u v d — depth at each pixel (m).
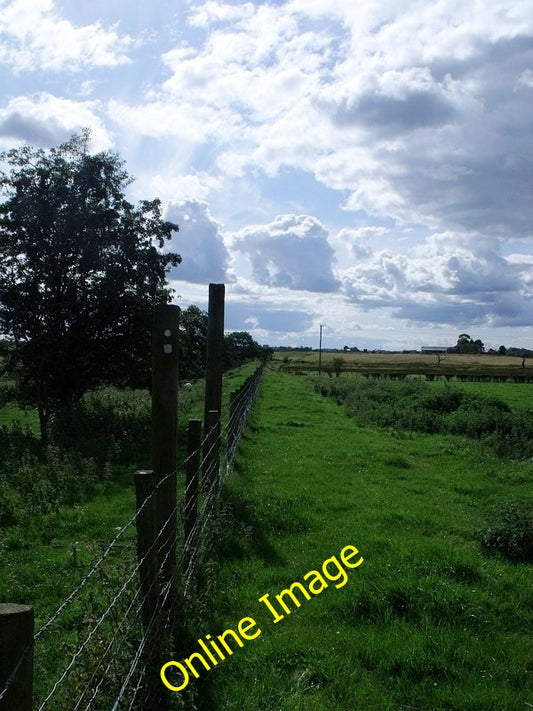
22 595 6.43
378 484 11.93
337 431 19.12
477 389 45.62
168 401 5.83
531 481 12.91
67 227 20.56
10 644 2.39
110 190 22.03
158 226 22.80
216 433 8.95
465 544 8.41
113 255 21.91
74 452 13.31
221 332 11.21
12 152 20.61
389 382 39.19
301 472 12.43
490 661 5.22
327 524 8.88
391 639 5.47
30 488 10.31
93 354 21.78
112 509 9.66
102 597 5.70
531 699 4.77
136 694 4.14
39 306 21.09
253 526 8.51
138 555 4.52
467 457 15.62
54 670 4.88
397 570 6.88
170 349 5.82
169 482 5.49
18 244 20.80
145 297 22.25
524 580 7.02
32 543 8.12
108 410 19.42
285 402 27.95
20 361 21.84
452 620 5.91
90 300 21.06
